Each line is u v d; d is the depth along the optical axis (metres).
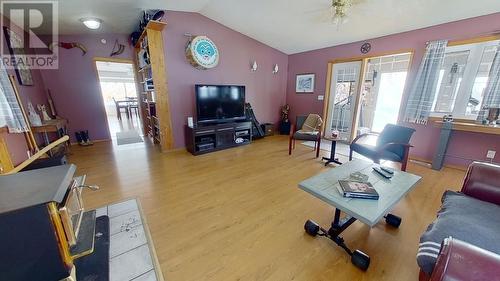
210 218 1.88
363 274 1.31
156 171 2.94
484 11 2.55
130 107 8.20
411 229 1.73
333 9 3.00
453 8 2.57
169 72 3.57
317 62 4.74
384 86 5.35
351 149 3.06
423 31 3.14
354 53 4.06
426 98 3.12
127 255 1.44
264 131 5.12
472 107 2.85
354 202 1.37
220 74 4.18
